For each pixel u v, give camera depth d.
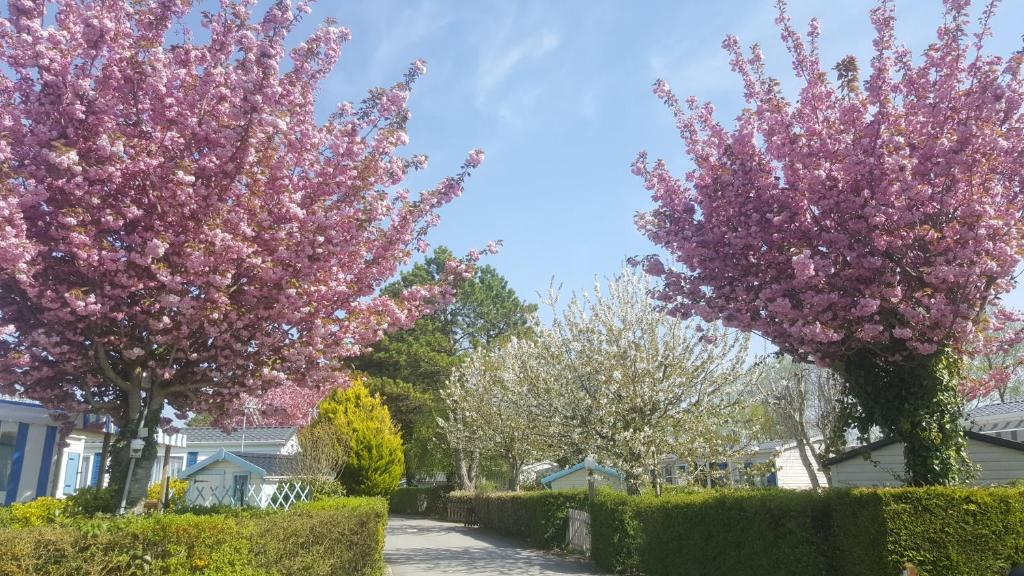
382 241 8.71
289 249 7.67
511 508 20.98
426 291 9.22
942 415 7.75
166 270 7.08
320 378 8.95
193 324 7.54
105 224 7.03
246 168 7.49
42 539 5.40
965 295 7.48
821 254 8.02
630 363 15.90
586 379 16.77
